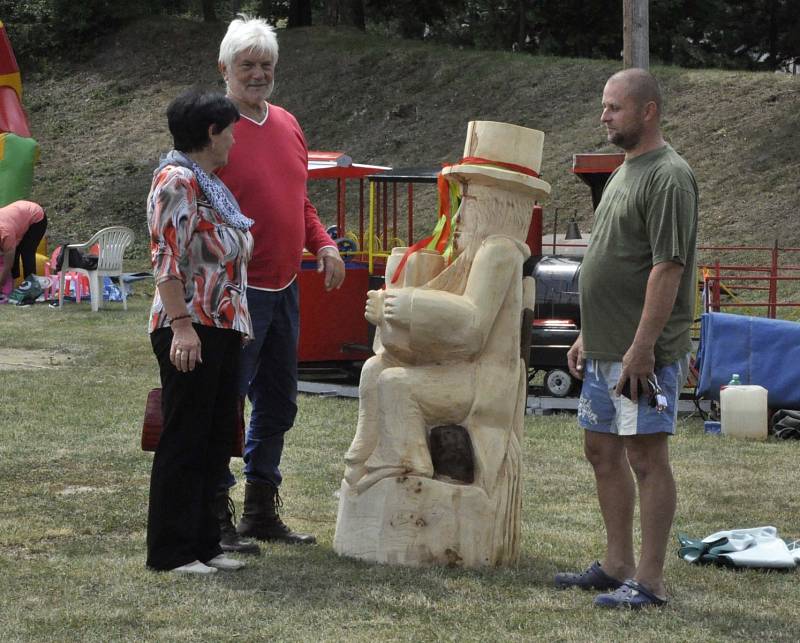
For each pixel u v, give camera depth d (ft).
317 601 20.26
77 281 82.64
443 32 188.24
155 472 22.04
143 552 23.67
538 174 24.03
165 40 164.55
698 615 19.90
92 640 17.93
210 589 20.84
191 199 21.20
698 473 34.30
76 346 61.00
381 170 55.26
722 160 107.14
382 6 178.70
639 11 60.90
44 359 56.90
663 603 20.36
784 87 115.75
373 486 23.25
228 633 18.40
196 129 21.58
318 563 23.03
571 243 63.93
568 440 39.22
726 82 118.62
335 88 142.61
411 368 23.45
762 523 28.09
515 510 23.43
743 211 99.30
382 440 23.27
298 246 25.30
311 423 41.57
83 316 74.64
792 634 18.99
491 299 23.16
